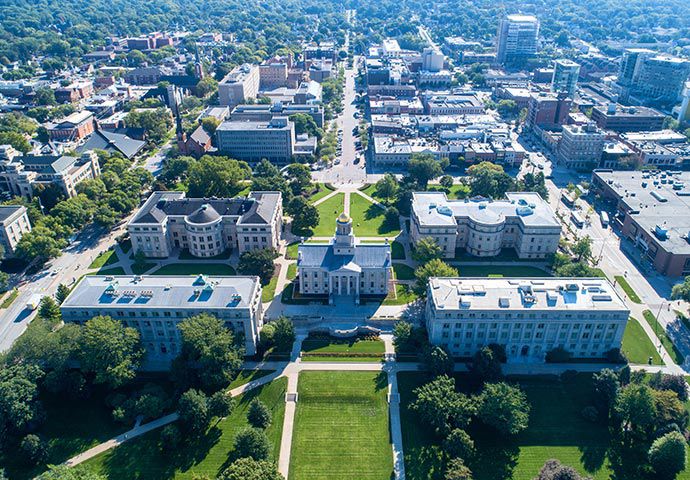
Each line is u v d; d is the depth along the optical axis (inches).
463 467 7096.5
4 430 7824.8
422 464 7504.9
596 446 7815.0
